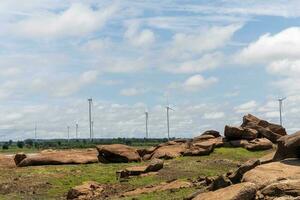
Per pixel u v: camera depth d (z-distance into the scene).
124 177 70.31
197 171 69.12
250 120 97.88
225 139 92.75
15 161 86.06
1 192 63.88
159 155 87.12
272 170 36.47
